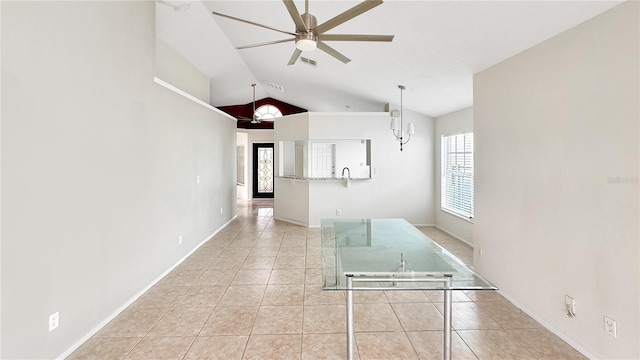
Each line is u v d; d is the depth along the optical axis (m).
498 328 2.52
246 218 7.40
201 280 3.60
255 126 10.65
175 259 4.05
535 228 2.58
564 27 2.19
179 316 2.76
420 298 3.13
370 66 4.28
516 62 2.78
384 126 6.21
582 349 2.15
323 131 6.25
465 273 1.93
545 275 2.48
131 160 2.98
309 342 2.37
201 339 2.41
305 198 6.45
